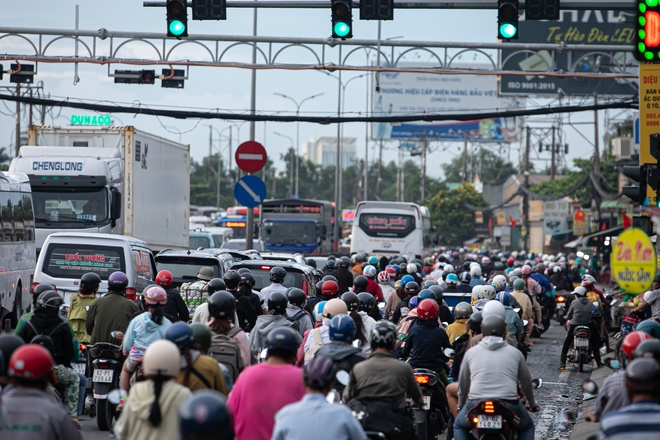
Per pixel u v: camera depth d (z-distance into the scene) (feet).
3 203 175.52
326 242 405.59
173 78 188.14
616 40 466.70
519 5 133.49
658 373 44.39
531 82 479.41
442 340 83.92
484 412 69.51
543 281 221.46
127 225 222.28
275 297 82.43
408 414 64.95
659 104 130.41
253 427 53.57
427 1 136.15
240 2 137.90
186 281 146.82
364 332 86.79
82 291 100.78
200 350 61.16
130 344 78.38
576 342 155.94
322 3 138.31
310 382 47.91
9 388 55.88
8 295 177.99
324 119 191.62
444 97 579.48
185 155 279.90
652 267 86.07
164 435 47.32
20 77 189.06
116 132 223.51
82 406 84.43
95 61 183.42
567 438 99.96
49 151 212.02
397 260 228.63
